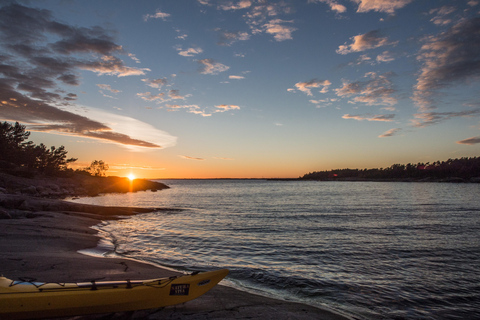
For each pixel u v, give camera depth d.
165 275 9.35
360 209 39.06
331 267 12.05
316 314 6.98
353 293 9.03
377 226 23.95
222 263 12.46
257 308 7.07
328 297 8.66
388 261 13.07
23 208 26.52
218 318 6.27
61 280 7.97
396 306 8.06
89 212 30.97
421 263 12.76
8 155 75.12
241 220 28.23
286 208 41.31
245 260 13.09
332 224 25.23
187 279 6.91
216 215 32.62
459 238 18.62
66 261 10.06
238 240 17.92
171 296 6.61
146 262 12.14
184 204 51.06
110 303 6.02
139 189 127.69
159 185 158.75
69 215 25.95
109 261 10.88
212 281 7.19
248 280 10.20
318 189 126.88
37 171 86.62
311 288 9.43
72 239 15.52
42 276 8.20
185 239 18.11
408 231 21.47
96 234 18.72
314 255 14.16
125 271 9.47
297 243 17.03
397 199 59.69
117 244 16.12
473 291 9.30
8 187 55.94
